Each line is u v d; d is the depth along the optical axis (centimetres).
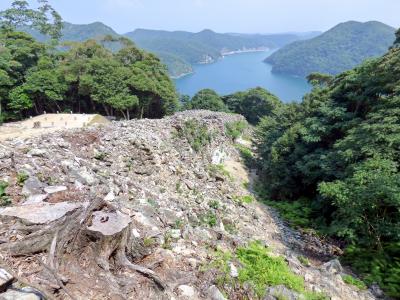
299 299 661
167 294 521
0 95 4228
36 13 6362
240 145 3534
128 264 532
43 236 468
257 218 1598
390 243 1241
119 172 1160
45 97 4569
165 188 1270
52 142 1088
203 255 692
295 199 2144
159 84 4884
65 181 766
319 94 2661
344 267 1197
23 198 618
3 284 382
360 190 1222
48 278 430
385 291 1016
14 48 4694
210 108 6981
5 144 954
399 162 1458
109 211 590
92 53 5159
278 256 902
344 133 1998
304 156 2058
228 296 597
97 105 4953
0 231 474
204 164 2111
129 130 1583
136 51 5297
